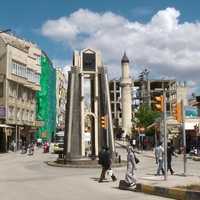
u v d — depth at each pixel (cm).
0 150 7275
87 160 3691
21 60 8450
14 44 8300
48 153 6594
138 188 1903
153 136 8331
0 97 7775
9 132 7669
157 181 2116
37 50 9406
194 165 3741
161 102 2241
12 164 3984
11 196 1738
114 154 3916
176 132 6538
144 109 9112
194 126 6028
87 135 5803
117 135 12512
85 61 4172
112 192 1878
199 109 7144
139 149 7550
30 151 6141
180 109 2606
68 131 3997
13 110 8138
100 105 4200
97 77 4219
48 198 1681
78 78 4125
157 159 2644
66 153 3947
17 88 8331
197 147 5616
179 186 1797
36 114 10156
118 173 2917
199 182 2006
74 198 1683
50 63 12294
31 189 1995
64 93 16500
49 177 2658
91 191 1914
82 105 4097
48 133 11556
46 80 11175
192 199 1588
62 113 15738
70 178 2573
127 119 14525
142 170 3125
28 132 9062
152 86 15538
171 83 15362
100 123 4153
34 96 9481
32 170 3266
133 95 14325
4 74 7794
